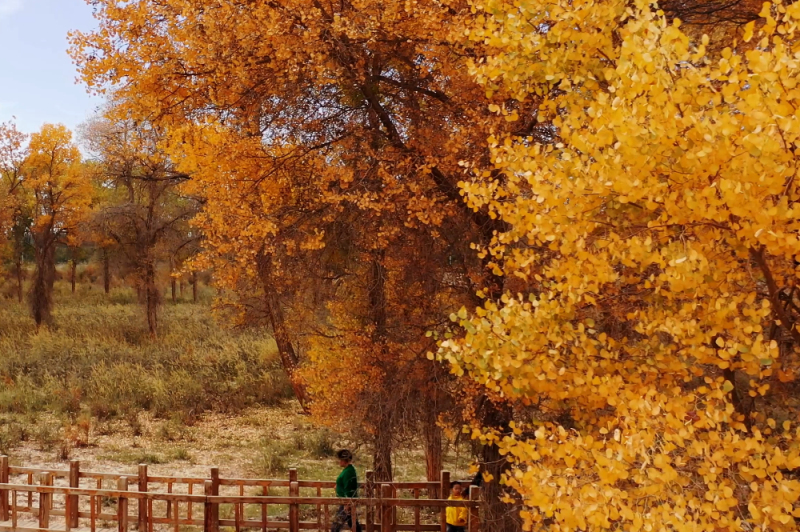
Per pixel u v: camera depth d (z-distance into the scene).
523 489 4.22
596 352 4.28
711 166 3.29
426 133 8.48
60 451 15.55
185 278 36.47
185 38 8.85
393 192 8.17
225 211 9.33
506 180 6.86
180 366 24.30
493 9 4.62
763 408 6.02
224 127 9.17
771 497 3.38
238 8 8.27
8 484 9.27
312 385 11.75
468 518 8.34
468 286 9.09
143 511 9.04
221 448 16.95
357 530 8.84
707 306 3.84
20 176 34.44
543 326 4.21
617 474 3.54
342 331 11.27
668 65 3.41
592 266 4.02
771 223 3.23
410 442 11.41
